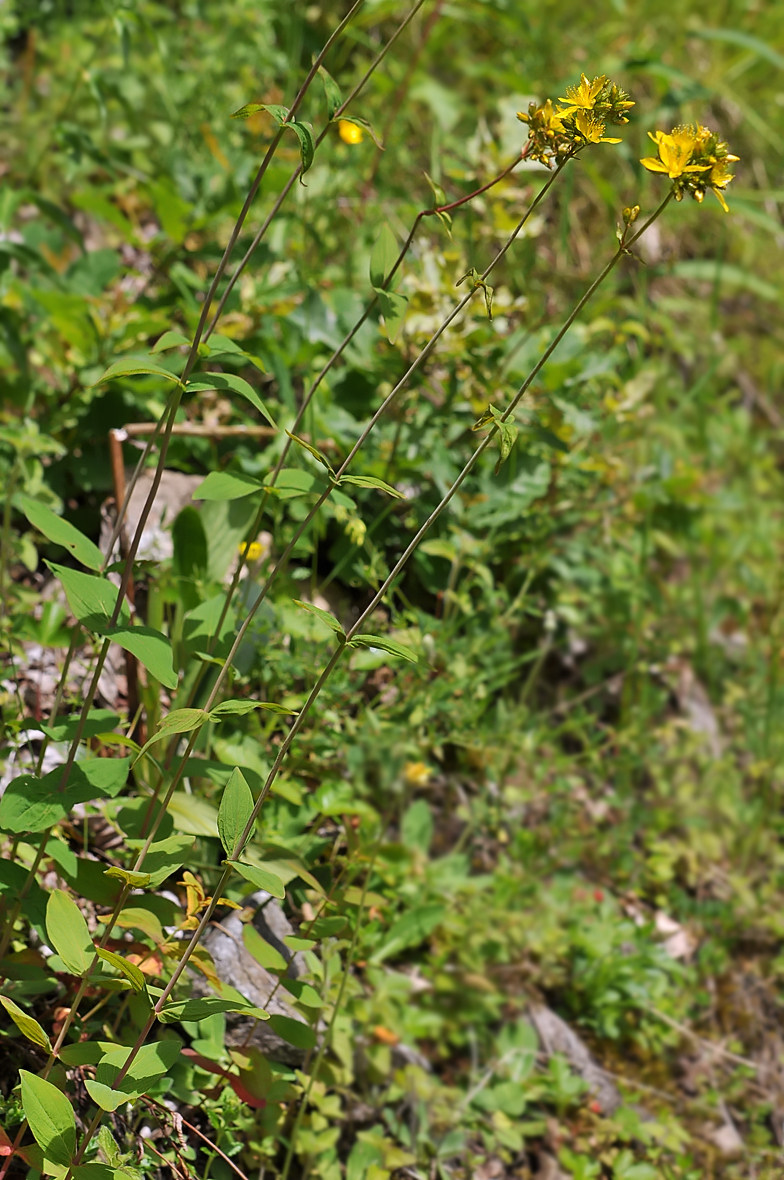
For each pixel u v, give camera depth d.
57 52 3.64
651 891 2.76
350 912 1.96
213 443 2.73
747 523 3.68
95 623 1.36
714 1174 2.29
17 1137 1.40
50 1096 1.24
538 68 4.22
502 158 2.91
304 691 2.36
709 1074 2.45
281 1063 1.87
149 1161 1.61
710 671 3.22
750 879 2.82
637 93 4.54
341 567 2.67
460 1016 2.27
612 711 3.02
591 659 3.03
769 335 4.43
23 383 2.62
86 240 3.29
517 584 2.89
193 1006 1.24
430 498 2.72
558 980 2.43
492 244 3.32
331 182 3.33
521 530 2.80
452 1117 2.10
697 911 2.73
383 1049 2.06
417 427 2.67
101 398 2.63
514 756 2.64
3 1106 1.50
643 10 4.79
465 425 2.79
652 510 3.33
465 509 2.65
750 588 3.48
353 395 2.78
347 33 3.91
